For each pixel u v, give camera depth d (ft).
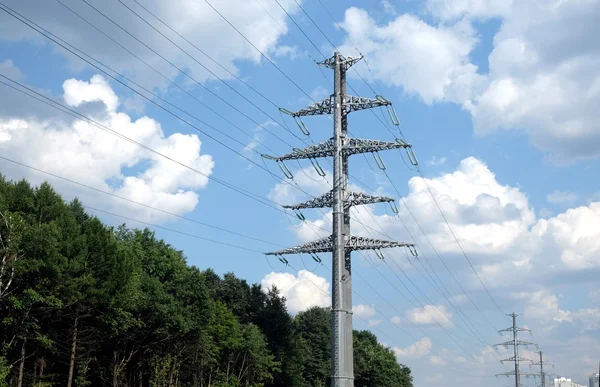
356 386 519.19
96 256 235.20
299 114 239.50
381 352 577.43
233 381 340.39
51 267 214.90
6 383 216.13
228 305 392.27
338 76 237.45
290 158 237.25
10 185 240.12
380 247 224.12
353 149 230.89
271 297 404.98
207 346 305.73
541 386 591.78
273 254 233.55
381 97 231.71
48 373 258.16
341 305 214.69
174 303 272.10
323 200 232.73
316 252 228.43
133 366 299.38
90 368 268.21
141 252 282.36
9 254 202.80
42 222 236.63
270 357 360.89
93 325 250.57
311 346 457.27
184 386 324.60
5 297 206.39
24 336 218.59
